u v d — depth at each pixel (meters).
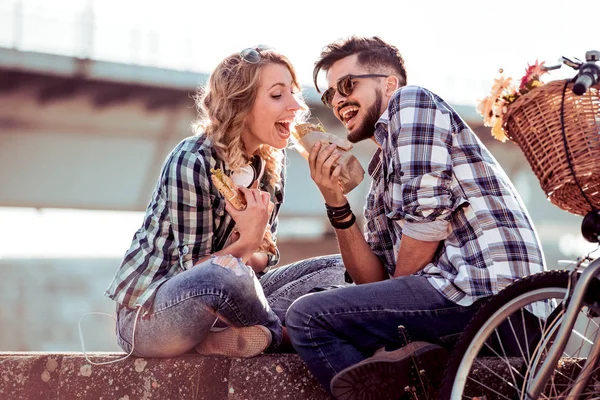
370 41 3.89
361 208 27.44
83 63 23.31
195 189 3.54
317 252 37.16
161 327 3.43
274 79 3.69
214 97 3.69
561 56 2.62
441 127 3.34
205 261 3.46
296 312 3.22
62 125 24.27
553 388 2.88
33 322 49.91
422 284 3.20
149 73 24.05
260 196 3.55
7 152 24.25
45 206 25.27
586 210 2.63
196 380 3.44
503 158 30.38
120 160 25.33
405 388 3.08
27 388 3.66
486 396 3.12
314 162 3.57
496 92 2.81
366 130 3.87
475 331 2.95
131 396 3.52
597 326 2.73
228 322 3.42
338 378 3.11
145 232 3.65
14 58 22.75
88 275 52.56
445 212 3.24
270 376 3.37
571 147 2.54
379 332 3.18
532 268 3.18
